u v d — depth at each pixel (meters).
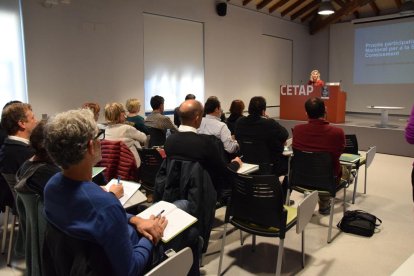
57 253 1.08
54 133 1.06
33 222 1.63
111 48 5.81
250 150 3.41
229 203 2.40
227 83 8.16
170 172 2.25
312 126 3.05
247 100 8.80
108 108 3.45
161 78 6.73
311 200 2.38
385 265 2.65
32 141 1.61
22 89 4.87
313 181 3.01
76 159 1.07
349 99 10.26
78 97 5.44
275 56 9.63
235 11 8.14
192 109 2.34
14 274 2.54
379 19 9.41
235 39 8.23
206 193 2.22
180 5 6.88
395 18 9.14
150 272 1.20
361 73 9.94
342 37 10.24
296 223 2.30
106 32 5.71
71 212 1.05
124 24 5.96
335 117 7.42
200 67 7.49
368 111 9.88
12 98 4.79
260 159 3.39
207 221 2.24
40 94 5.00
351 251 2.87
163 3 6.55
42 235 1.59
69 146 1.05
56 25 5.09
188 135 2.27
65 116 1.09
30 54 4.85
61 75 5.21
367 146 6.99
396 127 6.95
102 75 5.73
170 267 1.30
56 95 5.18
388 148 6.71
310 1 9.51
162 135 4.34
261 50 9.09
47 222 1.12
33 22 4.84
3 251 2.82
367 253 2.83
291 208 2.52
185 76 7.19
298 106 7.89
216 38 7.73
